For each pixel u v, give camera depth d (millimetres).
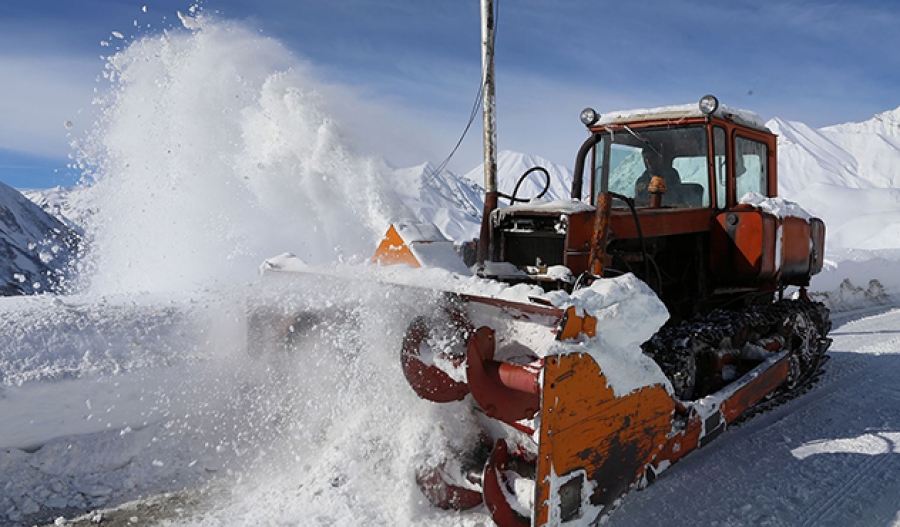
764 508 3057
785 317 4734
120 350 4059
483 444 2979
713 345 3959
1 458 3201
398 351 3119
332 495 2943
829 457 3705
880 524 2908
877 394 4996
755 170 4996
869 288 10180
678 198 4500
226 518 2854
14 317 4203
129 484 3209
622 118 4645
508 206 3824
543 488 2316
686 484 3338
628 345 2697
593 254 3188
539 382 2375
